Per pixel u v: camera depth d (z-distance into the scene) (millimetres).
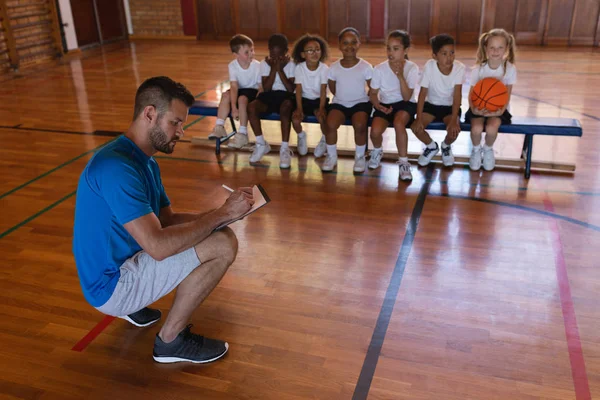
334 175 3922
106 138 4859
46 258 2881
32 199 3607
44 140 4828
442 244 2943
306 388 1981
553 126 3646
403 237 3029
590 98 5848
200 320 2361
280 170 4043
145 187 1892
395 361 2105
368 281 2629
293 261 2814
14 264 2824
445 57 3654
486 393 1938
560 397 1913
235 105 4199
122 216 1746
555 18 9031
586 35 9016
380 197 3539
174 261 1908
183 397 1948
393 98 3891
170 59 8766
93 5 9992
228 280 2656
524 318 2338
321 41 3965
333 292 2551
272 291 2564
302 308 2438
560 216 3221
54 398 1949
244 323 2344
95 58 8992
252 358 2137
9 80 7391
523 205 3371
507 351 2145
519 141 4516
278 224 3211
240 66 4234
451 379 2008
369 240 3006
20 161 4312
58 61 8750
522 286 2562
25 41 8250
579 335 2229
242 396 1949
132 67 8164
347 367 2080
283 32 10172
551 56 8258
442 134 4754
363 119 3807
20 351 2191
